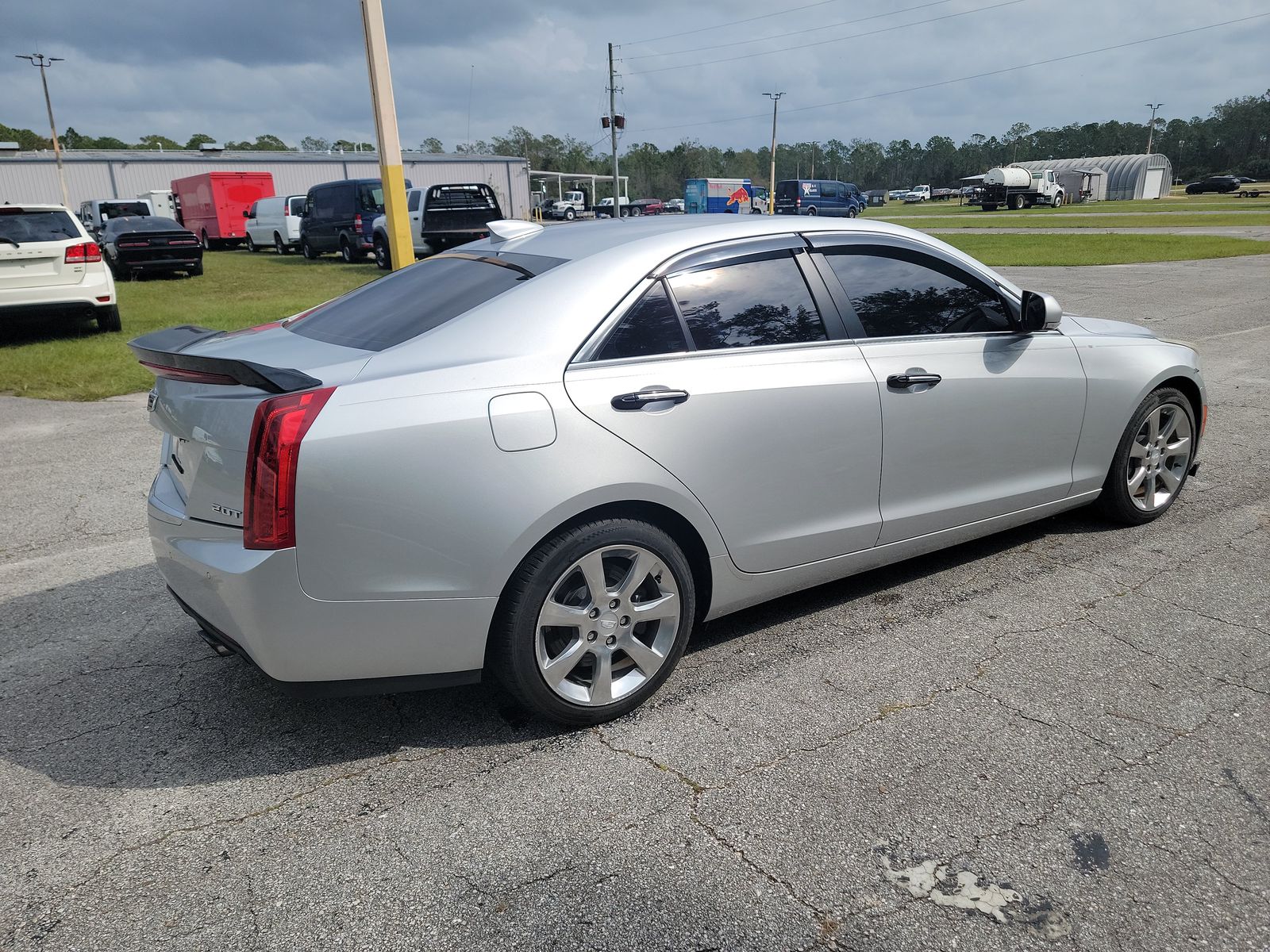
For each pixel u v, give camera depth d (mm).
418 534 2504
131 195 53125
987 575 3977
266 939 2062
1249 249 21172
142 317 13414
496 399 2590
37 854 2373
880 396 3318
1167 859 2246
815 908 2115
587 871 2256
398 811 2516
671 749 2770
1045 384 3830
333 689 2605
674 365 2912
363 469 2436
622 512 2844
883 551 3539
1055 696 2994
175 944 2057
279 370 2457
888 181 192000
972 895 2146
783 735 2822
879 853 2293
